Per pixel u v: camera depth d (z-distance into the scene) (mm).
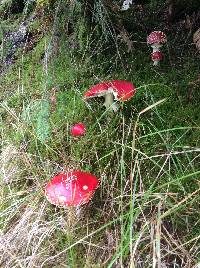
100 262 433
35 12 684
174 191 501
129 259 430
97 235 467
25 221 491
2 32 746
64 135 624
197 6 822
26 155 588
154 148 570
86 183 467
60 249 459
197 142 570
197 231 457
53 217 481
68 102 677
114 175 543
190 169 533
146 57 766
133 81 703
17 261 444
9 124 673
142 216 477
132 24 813
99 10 680
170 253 424
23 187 544
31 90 722
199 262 388
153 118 624
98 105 667
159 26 837
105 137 603
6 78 778
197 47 771
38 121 582
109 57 761
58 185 466
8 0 748
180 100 641
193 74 710
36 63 784
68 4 651
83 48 751
